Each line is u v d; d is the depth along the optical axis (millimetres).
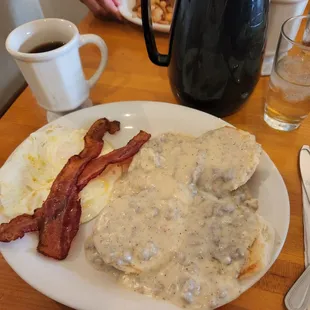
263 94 840
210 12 600
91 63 942
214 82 692
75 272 539
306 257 560
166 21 997
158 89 871
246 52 650
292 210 627
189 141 671
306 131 761
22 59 660
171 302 490
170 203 581
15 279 574
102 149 708
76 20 1510
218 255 523
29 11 1247
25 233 577
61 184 631
